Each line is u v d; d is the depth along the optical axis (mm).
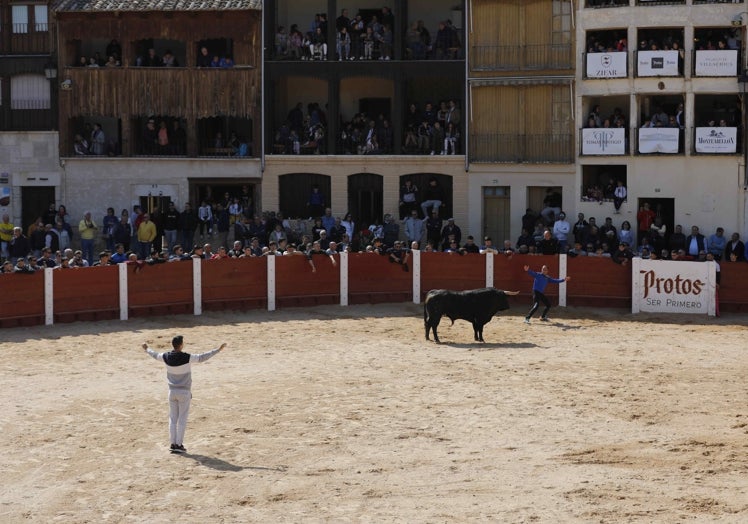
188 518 20844
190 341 39812
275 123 61062
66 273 43438
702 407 29250
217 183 59688
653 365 35219
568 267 48094
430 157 58750
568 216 57938
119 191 59562
